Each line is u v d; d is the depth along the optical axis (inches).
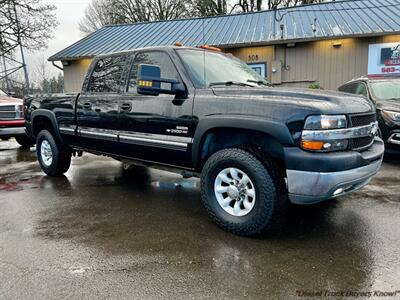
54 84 894.4
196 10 1106.7
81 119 183.3
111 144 169.6
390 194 168.7
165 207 154.2
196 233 124.4
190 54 148.9
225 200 127.1
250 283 91.4
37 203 160.6
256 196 116.9
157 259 104.9
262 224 116.3
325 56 462.9
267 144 120.4
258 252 109.0
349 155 108.8
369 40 442.0
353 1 555.5
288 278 93.7
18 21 722.8
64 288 89.6
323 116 106.3
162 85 133.2
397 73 434.9
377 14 482.9
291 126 108.3
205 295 86.3
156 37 573.9
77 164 256.7
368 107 127.3
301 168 107.1
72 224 134.0
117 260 104.3
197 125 129.8
